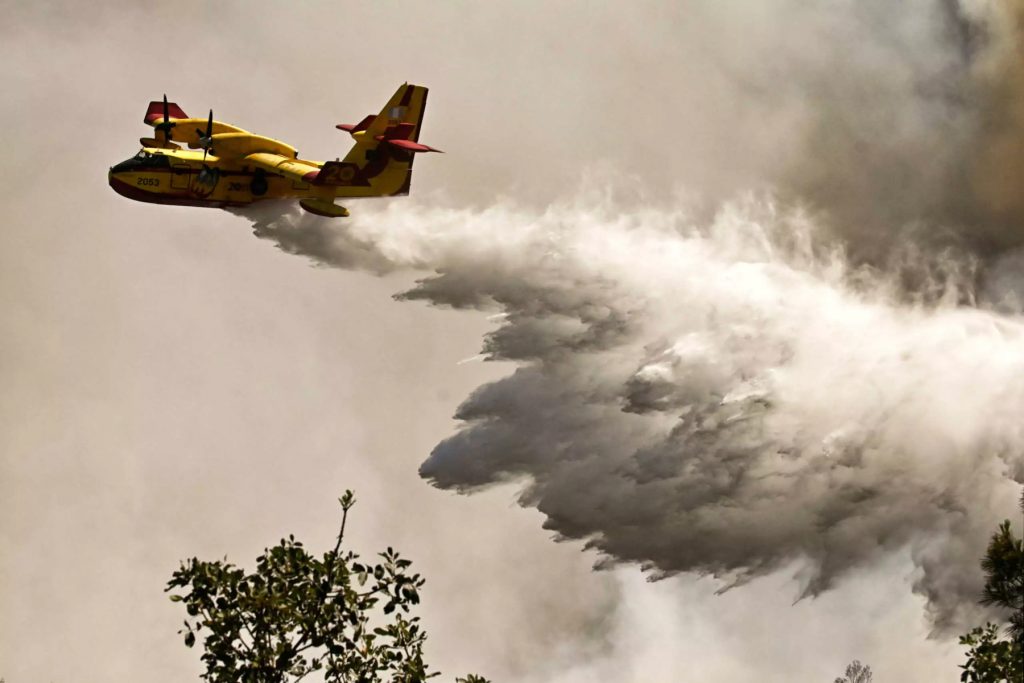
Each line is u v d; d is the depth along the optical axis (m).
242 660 21.84
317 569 22.12
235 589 22.02
